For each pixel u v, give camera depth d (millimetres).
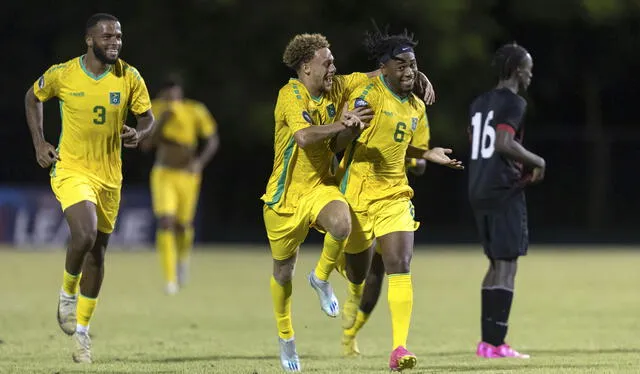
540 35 119000
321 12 105062
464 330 41625
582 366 30203
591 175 114438
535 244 103312
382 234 29391
